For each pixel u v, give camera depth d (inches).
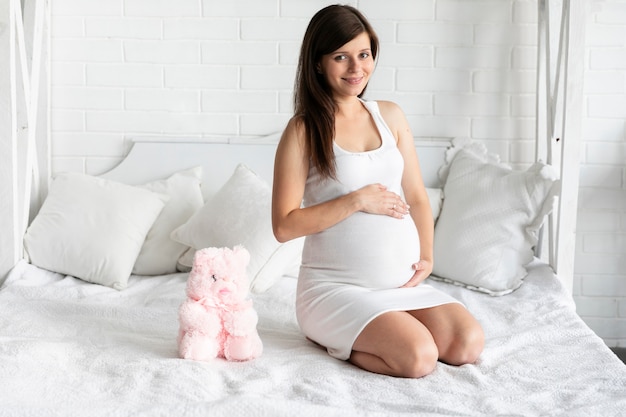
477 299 119.0
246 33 142.6
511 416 73.2
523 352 93.9
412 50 143.3
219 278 89.5
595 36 141.9
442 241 130.6
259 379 81.5
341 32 90.7
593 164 144.7
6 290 117.0
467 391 81.3
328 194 93.7
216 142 143.4
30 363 84.4
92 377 82.2
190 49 143.0
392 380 83.7
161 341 95.3
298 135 93.0
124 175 143.3
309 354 91.8
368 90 144.5
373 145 96.0
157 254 130.8
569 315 107.5
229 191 129.0
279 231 92.0
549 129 133.9
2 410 70.3
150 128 144.6
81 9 141.6
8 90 121.7
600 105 143.4
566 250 126.4
